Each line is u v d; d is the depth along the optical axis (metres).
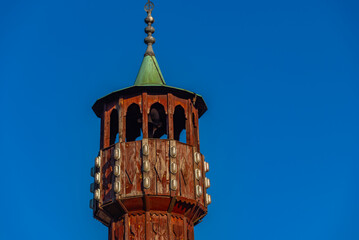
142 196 58.34
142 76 64.81
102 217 61.59
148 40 67.81
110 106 63.16
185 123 62.47
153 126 66.94
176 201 59.03
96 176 60.97
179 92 62.56
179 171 59.84
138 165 59.41
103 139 62.38
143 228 58.69
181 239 59.41
